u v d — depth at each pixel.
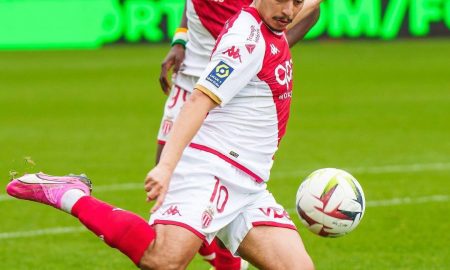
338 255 23.05
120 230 14.73
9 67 74.00
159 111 51.69
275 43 15.20
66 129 45.34
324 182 15.95
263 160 15.76
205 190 15.17
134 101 55.72
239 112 15.38
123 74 69.12
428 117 47.88
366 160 36.16
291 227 15.73
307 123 46.41
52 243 24.31
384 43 87.94
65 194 15.08
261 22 15.05
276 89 15.40
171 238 14.81
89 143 41.06
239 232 15.67
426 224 26.09
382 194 30.03
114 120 48.38
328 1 88.56
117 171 34.31
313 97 56.53
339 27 88.62
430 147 39.06
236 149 15.42
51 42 85.00
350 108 51.66
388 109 50.94
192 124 14.41
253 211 15.65
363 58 77.75
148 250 14.79
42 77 68.00
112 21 85.69
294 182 31.97
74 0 85.12
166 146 14.29
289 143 40.38
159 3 85.06
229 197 15.42
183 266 14.96
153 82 64.69
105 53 82.19
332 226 15.90
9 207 28.70
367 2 88.06
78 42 85.44
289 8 14.84
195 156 15.38
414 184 31.56
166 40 85.81
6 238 24.83
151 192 13.98
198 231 14.95
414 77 65.50
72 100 56.41
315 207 15.88
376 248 23.67
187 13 20.83
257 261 15.57
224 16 20.02
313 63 75.50
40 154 38.25
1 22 84.12
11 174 15.44
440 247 23.66
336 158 36.62
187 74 20.75
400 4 88.19
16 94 59.34
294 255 15.32
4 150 39.41
